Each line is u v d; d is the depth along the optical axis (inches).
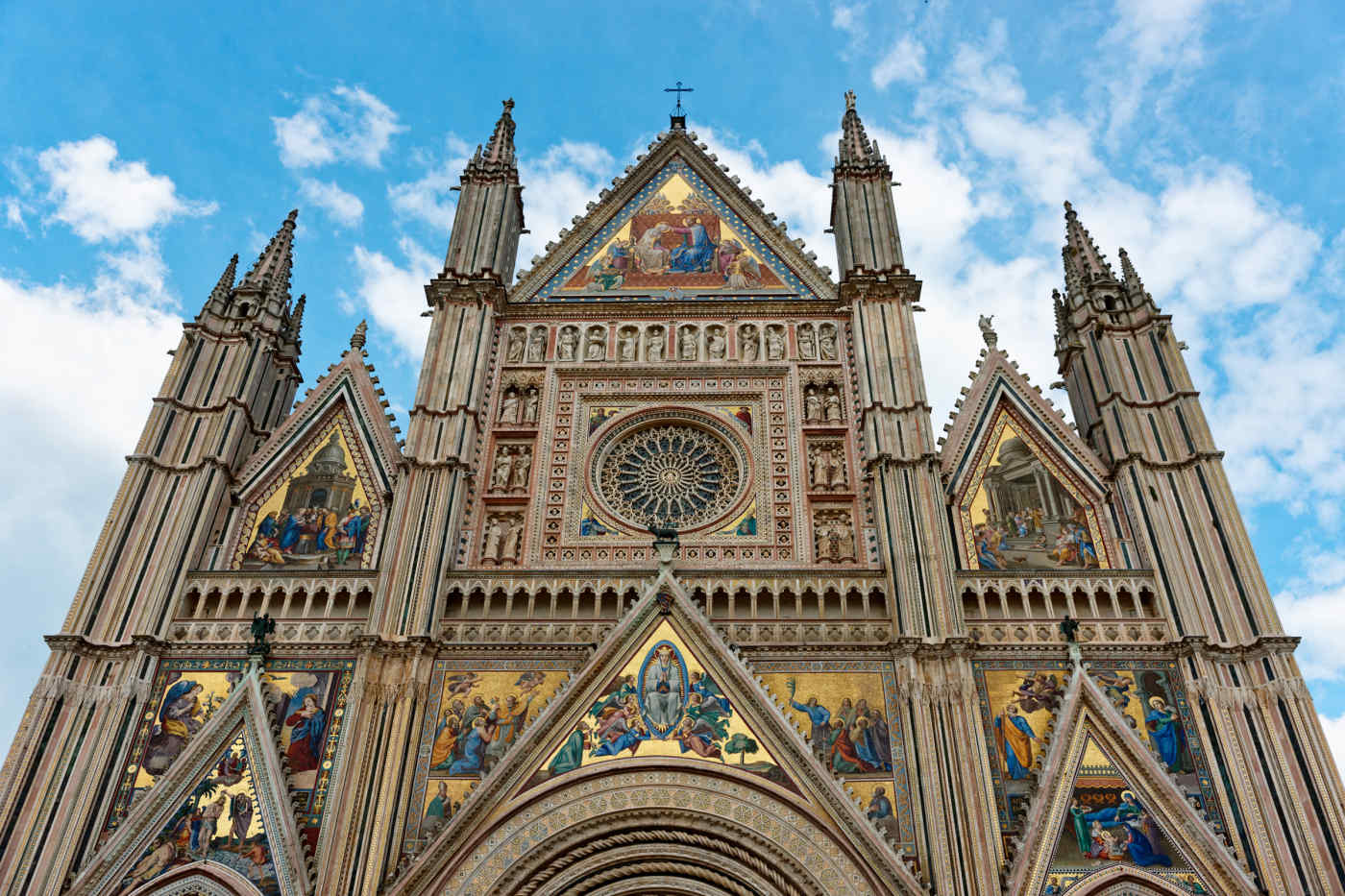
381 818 1122.7
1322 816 1087.0
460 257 1648.6
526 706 1226.0
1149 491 1365.7
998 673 1232.2
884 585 1306.6
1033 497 1422.2
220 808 1139.3
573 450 1497.3
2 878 1073.5
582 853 1119.0
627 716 1198.9
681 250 1739.7
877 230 1663.4
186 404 1470.2
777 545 1397.6
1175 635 1240.2
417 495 1381.6
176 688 1235.2
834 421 1504.7
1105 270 1622.8
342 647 1263.5
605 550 1397.6
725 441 1523.1
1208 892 1072.2
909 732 1176.8
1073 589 1304.1
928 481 1366.9
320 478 1462.8
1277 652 1197.1
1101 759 1162.0
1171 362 1475.1
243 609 1301.7
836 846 1103.0
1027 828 1101.1
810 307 1636.3
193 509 1366.9
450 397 1487.5
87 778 1151.0
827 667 1246.3
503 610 1309.1
